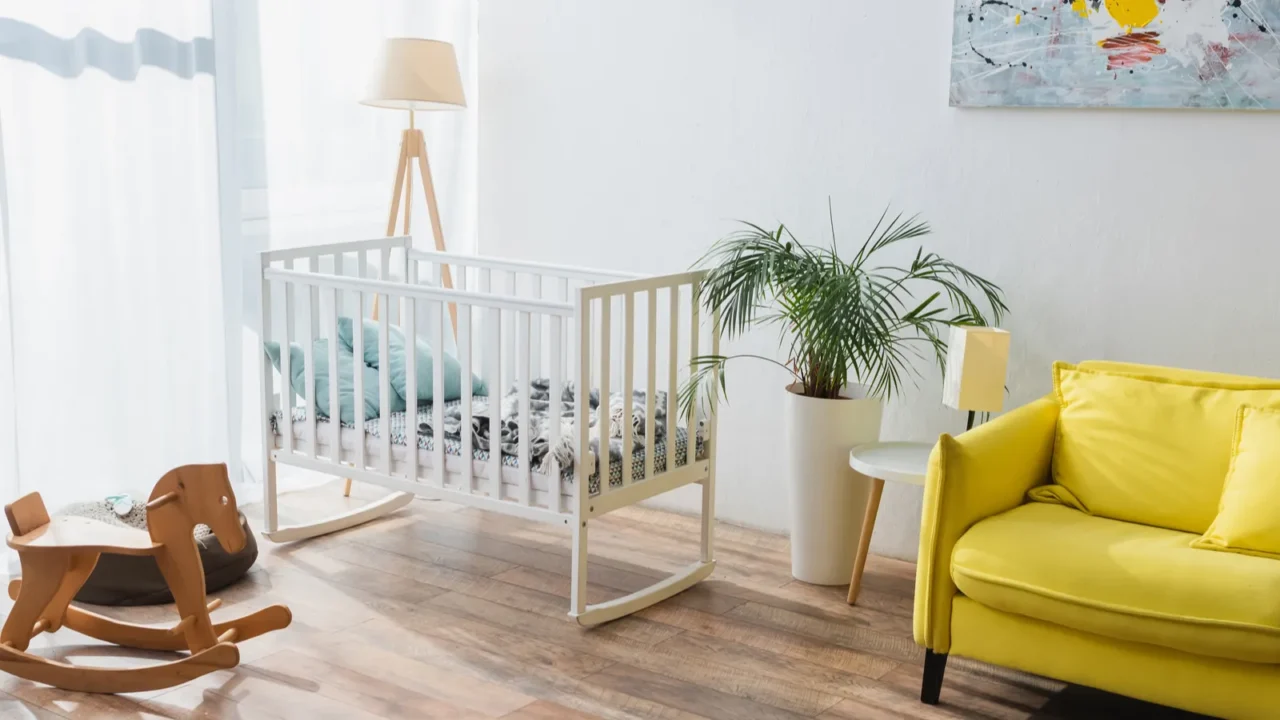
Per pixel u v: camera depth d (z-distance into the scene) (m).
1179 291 3.16
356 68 4.13
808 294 3.14
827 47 3.54
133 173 3.55
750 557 3.61
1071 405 2.92
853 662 2.88
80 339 3.49
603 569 3.47
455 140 4.42
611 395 3.53
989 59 3.27
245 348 3.96
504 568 3.46
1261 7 2.94
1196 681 2.34
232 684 2.69
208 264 3.76
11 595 2.90
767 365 3.77
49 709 2.57
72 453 3.51
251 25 3.81
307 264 4.07
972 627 2.58
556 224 4.12
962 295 3.23
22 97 3.30
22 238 3.34
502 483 3.18
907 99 3.45
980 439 2.70
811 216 3.65
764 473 3.84
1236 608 2.27
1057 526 2.62
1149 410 2.80
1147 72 3.08
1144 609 2.33
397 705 2.61
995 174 3.35
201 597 2.72
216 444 3.86
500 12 4.12
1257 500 2.50
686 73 3.79
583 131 4.02
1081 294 3.28
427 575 3.39
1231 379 2.82
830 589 3.36
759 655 2.92
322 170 4.08
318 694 2.65
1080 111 3.21
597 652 2.91
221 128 3.76
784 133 3.65
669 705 2.65
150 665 2.79
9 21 3.26
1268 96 2.96
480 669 2.80
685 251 3.88
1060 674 2.49
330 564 3.45
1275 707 2.27
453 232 4.46
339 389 3.47
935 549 2.59
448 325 4.16
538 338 3.88
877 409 3.32
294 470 4.19
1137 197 3.17
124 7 3.48
